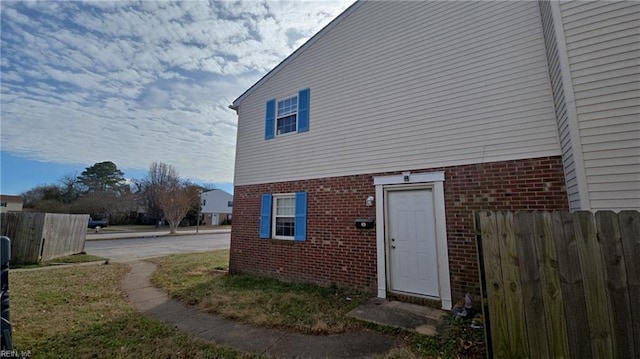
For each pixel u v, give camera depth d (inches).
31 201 1707.7
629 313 95.1
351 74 275.7
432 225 214.5
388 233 231.3
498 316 115.0
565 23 144.5
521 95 190.7
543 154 178.4
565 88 139.6
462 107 211.9
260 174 330.0
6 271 89.1
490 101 201.5
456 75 217.8
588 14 139.2
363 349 138.5
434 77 227.6
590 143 130.6
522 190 182.5
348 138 267.0
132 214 1711.4
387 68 253.4
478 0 216.1
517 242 115.0
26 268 364.2
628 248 97.9
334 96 284.0
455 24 223.8
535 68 187.9
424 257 214.1
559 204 169.8
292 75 324.2
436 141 219.3
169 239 936.9
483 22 211.8
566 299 104.2
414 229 221.5
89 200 1587.1
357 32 278.4
